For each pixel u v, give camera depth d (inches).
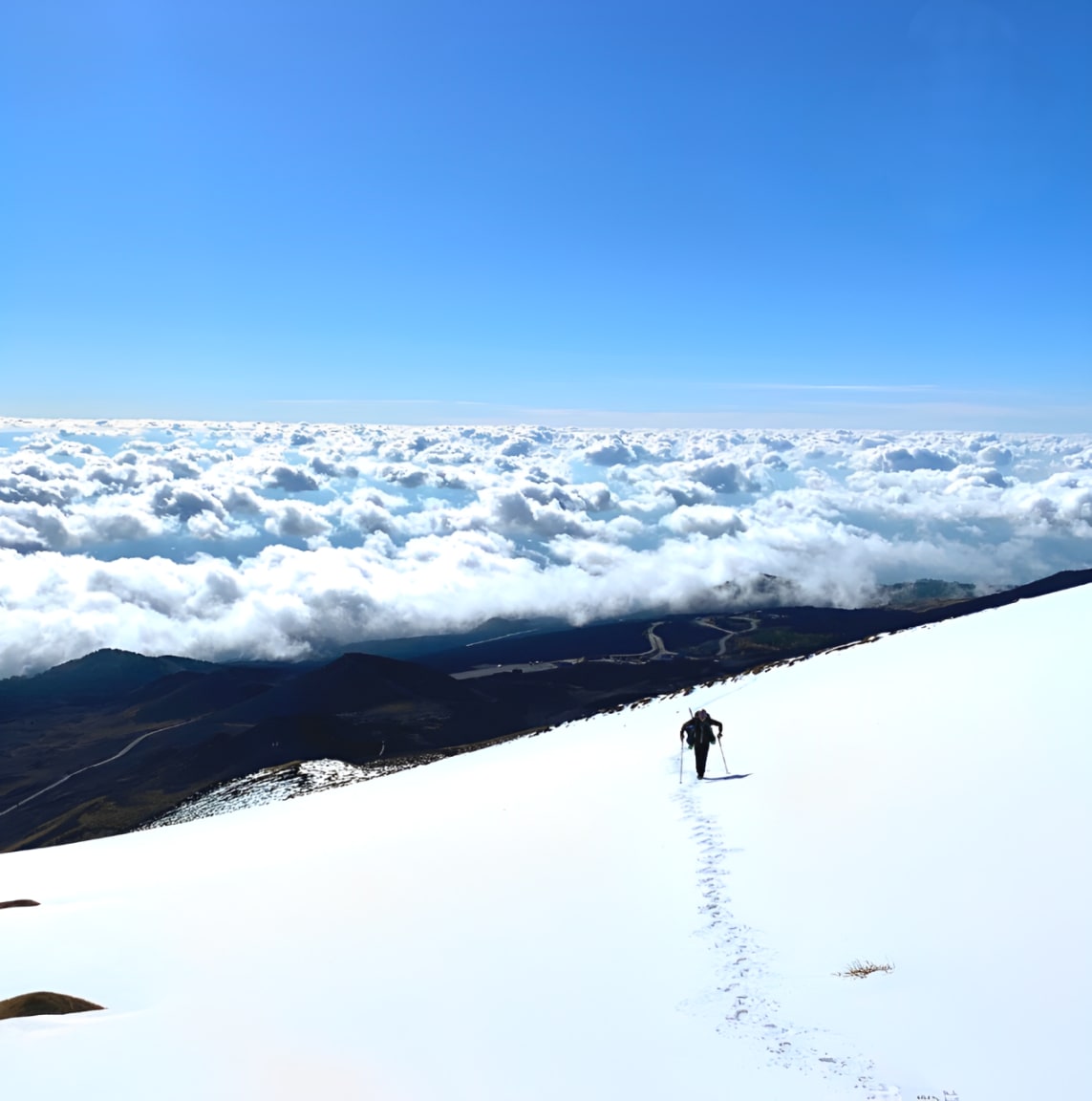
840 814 591.5
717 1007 341.7
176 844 1486.2
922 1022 301.6
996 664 1039.0
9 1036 346.9
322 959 474.6
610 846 647.8
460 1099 281.1
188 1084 292.8
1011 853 437.7
